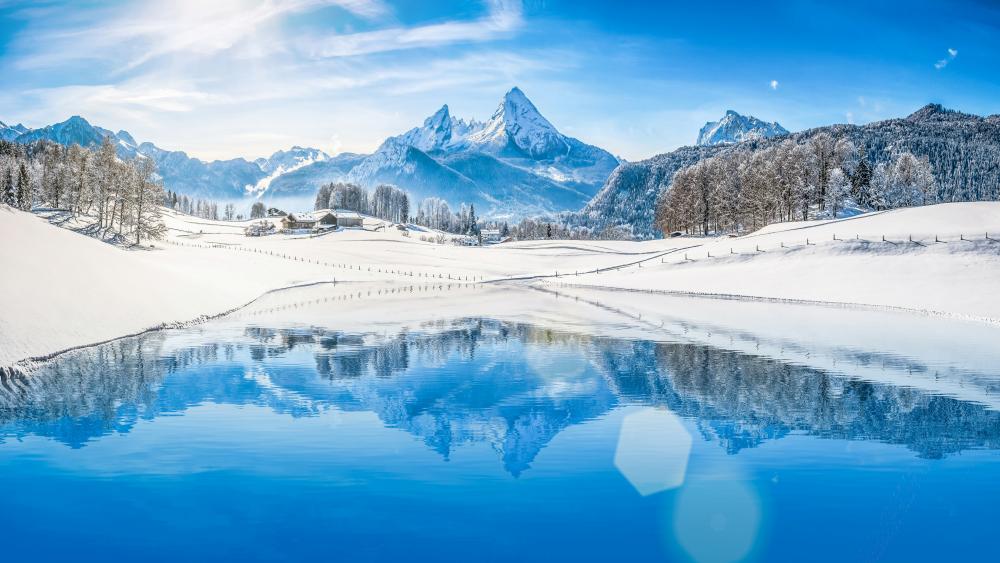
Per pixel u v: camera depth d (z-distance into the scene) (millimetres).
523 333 44531
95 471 17781
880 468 18344
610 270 111938
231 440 20453
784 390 27469
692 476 17719
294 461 18672
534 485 17125
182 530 14578
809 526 15016
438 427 22047
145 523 14883
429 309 61594
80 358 34031
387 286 95750
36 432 21094
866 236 89438
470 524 14977
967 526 15008
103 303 43344
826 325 49156
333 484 17078
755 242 103375
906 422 22594
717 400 25688
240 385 28047
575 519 15273
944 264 74375
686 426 22188
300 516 15289
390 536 14430
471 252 159125
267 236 194500
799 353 36625
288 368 31891
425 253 152875
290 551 13766
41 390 26859
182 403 24906
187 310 51312
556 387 28047
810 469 18328
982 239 79062
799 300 69062
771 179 154500
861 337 42656
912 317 54312
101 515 15242
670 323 50531
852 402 25391
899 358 34719
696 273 93750
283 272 100375
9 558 13430
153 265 63062
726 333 44719
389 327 47531
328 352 36469
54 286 41031
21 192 147625
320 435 21047
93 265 49719
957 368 31938
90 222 131500
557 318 54031
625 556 13703
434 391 27297
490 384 28594
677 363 33562
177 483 17031
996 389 27594
